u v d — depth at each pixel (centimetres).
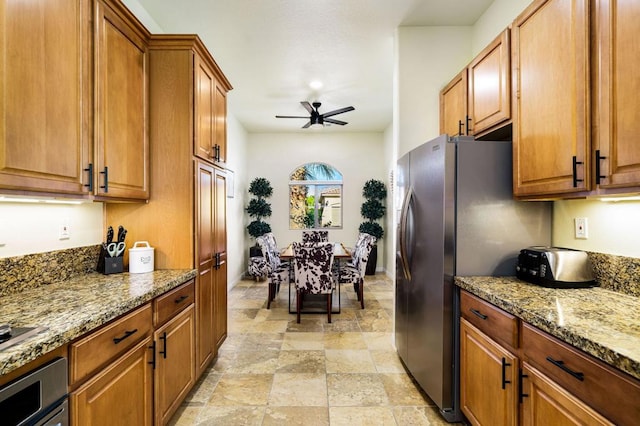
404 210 228
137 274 192
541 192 154
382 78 386
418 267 217
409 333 234
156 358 160
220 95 269
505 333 138
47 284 163
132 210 208
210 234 241
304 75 378
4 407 83
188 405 203
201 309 221
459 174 186
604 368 91
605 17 118
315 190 676
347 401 208
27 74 115
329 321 352
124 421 134
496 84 190
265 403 205
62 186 133
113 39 167
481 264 186
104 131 159
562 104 139
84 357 110
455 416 186
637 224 141
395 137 288
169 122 208
